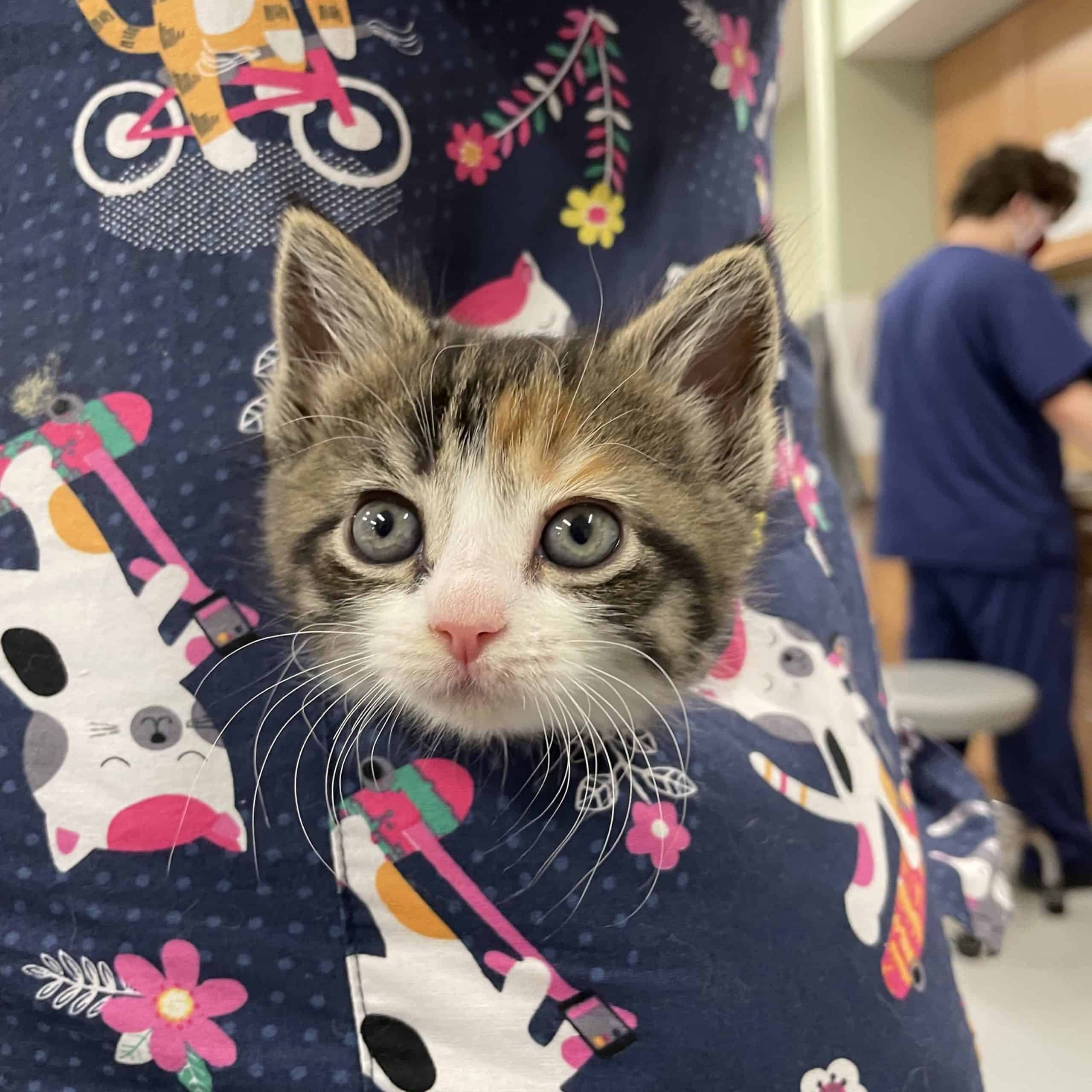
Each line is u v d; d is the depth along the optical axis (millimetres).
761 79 889
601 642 668
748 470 746
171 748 639
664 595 691
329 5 704
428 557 670
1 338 674
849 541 972
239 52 685
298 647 672
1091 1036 1615
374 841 636
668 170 825
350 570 676
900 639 2969
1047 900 2043
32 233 683
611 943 635
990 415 2025
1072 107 2557
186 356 674
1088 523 2240
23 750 638
